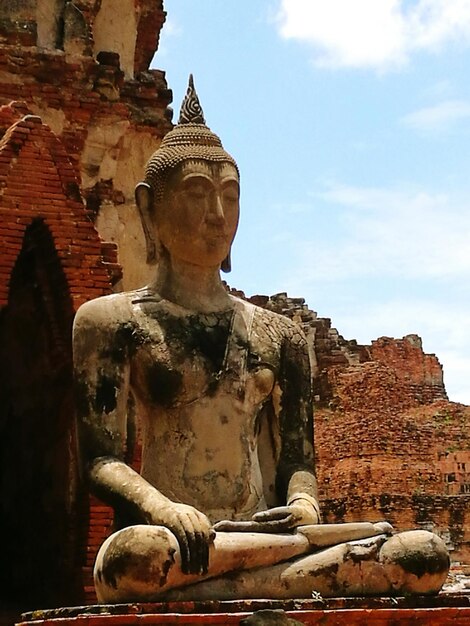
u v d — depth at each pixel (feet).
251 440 35.55
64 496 53.06
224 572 31.53
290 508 33.68
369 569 32.42
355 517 125.18
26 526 55.72
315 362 144.46
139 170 61.16
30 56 59.36
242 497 34.76
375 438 129.29
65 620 29.43
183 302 36.22
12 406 57.00
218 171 36.52
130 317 35.45
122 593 30.37
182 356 34.99
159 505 31.71
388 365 146.20
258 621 29.09
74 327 35.63
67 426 53.47
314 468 36.65
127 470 33.45
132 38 65.10
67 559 52.19
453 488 128.36
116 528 32.99
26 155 53.11
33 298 55.01
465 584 69.77
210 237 36.14
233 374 35.45
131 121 61.21
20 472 56.39
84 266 52.95
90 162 60.03
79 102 59.93
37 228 53.21
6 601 54.95
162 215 36.60
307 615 30.22
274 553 32.12
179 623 29.35
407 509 124.06
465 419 133.59
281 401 36.60
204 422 34.83
